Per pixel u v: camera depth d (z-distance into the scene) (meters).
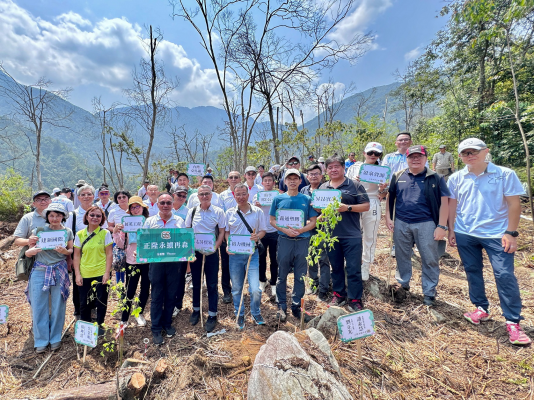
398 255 3.93
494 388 2.40
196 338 3.36
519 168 10.38
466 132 12.71
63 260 3.52
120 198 4.31
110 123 17.39
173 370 2.71
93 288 3.53
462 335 3.11
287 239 3.55
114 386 2.53
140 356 3.05
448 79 15.13
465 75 14.89
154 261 3.24
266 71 11.35
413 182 3.75
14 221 11.40
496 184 3.15
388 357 2.76
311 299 4.17
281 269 3.62
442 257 5.36
